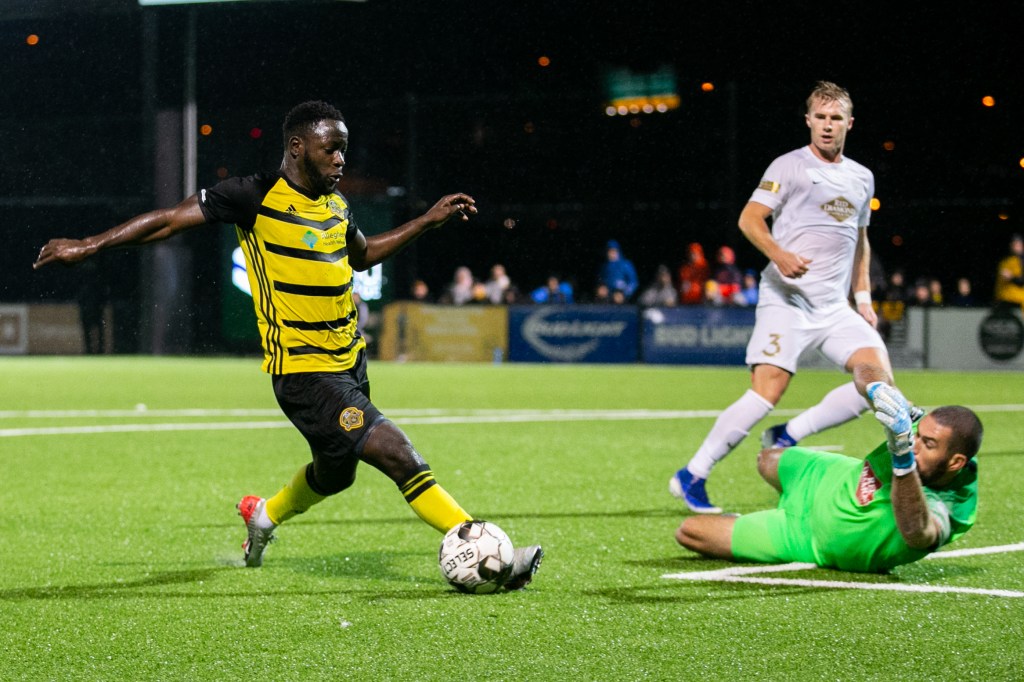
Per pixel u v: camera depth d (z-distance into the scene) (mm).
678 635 8227
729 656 7719
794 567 10484
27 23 50750
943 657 7691
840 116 13477
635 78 62312
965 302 48812
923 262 62688
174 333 55531
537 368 46531
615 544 11695
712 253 66625
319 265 9398
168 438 21547
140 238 9148
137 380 37812
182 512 13711
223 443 20797
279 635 8242
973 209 61750
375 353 53000
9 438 21422
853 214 13625
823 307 13656
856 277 14297
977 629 8375
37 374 40844
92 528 12664
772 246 12953
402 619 8664
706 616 8742
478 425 24141
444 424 24312
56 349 55406
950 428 9586
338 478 9875
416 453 9453
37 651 7863
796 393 34375
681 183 66438
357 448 9391
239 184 9359
